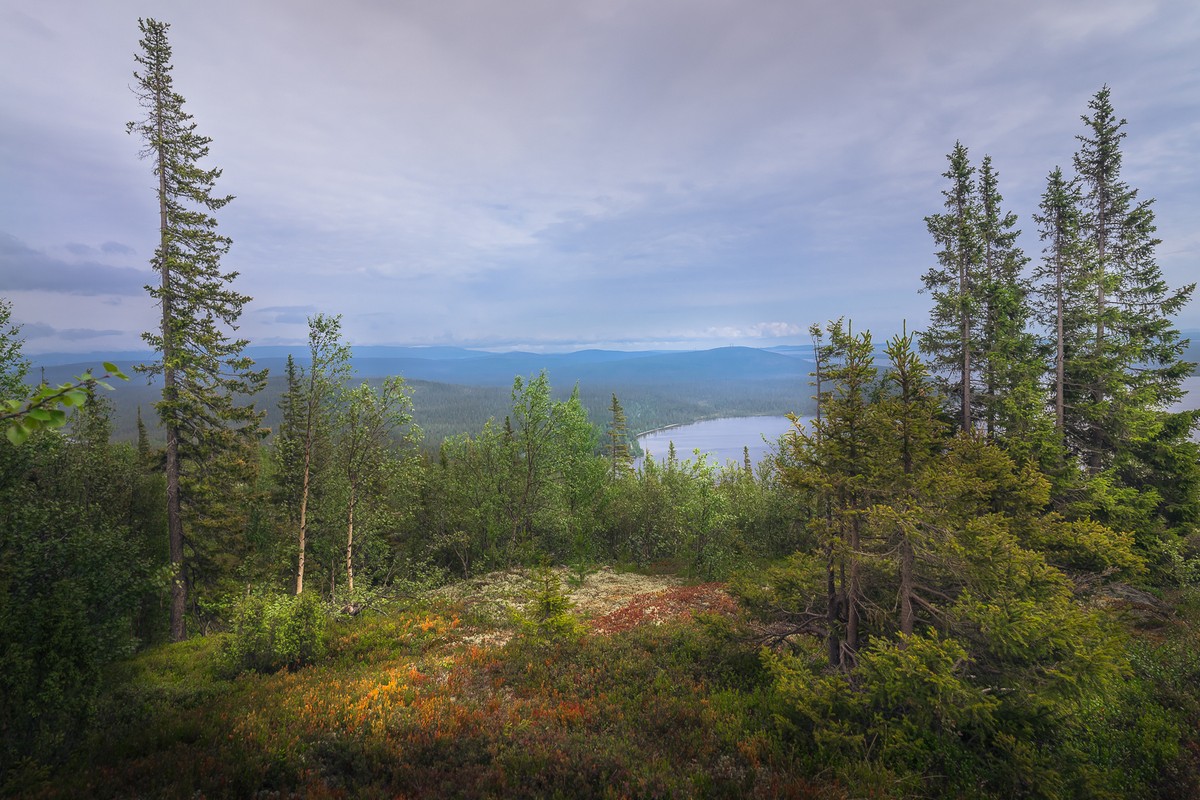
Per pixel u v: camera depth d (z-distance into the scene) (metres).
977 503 9.20
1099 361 20.42
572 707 11.05
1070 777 7.48
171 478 20.72
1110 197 21.27
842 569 10.84
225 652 14.53
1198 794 7.45
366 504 21.53
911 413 9.65
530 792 7.80
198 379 20.69
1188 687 10.16
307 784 7.92
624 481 38.62
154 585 16.12
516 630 17.31
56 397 3.16
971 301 20.94
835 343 10.57
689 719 10.34
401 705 10.94
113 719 9.77
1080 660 7.54
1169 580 17.23
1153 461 19.78
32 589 13.41
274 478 25.03
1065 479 18.16
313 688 11.98
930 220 22.39
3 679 8.05
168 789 7.32
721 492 29.47
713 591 22.42
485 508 29.66
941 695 7.84
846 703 8.85
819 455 10.70
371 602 19.70
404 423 20.50
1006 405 19.53
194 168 20.12
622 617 19.09
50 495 18.06
